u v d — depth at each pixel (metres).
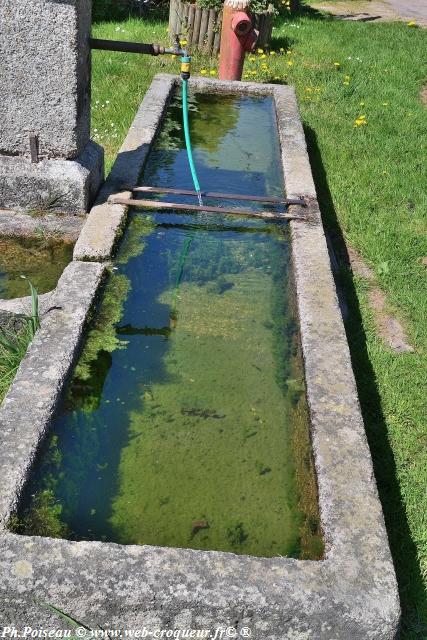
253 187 4.60
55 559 1.84
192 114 5.83
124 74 7.13
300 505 2.28
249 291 3.45
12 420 2.30
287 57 8.64
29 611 1.83
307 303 3.10
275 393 2.78
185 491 2.32
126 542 2.12
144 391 2.73
